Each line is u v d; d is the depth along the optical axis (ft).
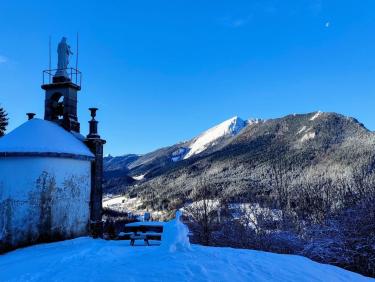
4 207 44.55
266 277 26.78
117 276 25.86
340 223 60.80
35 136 47.32
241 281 25.46
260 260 31.81
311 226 68.85
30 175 45.39
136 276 25.86
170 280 25.03
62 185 47.67
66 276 26.50
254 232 74.84
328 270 31.12
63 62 57.31
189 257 31.19
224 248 37.76
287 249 65.00
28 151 45.11
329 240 57.72
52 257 34.63
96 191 52.85
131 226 42.19
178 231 34.58
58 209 47.03
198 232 86.12
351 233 57.47
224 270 27.71
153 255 32.35
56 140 48.44
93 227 51.85
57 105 57.57
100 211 53.36
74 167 49.55
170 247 33.76
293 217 80.18
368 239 54.95
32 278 26.99
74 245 43.24
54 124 53.47
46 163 46.26
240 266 29.22
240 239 73.61
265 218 80.33
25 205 44.98
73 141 51.85
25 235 44.65
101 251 35.76
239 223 79.36
